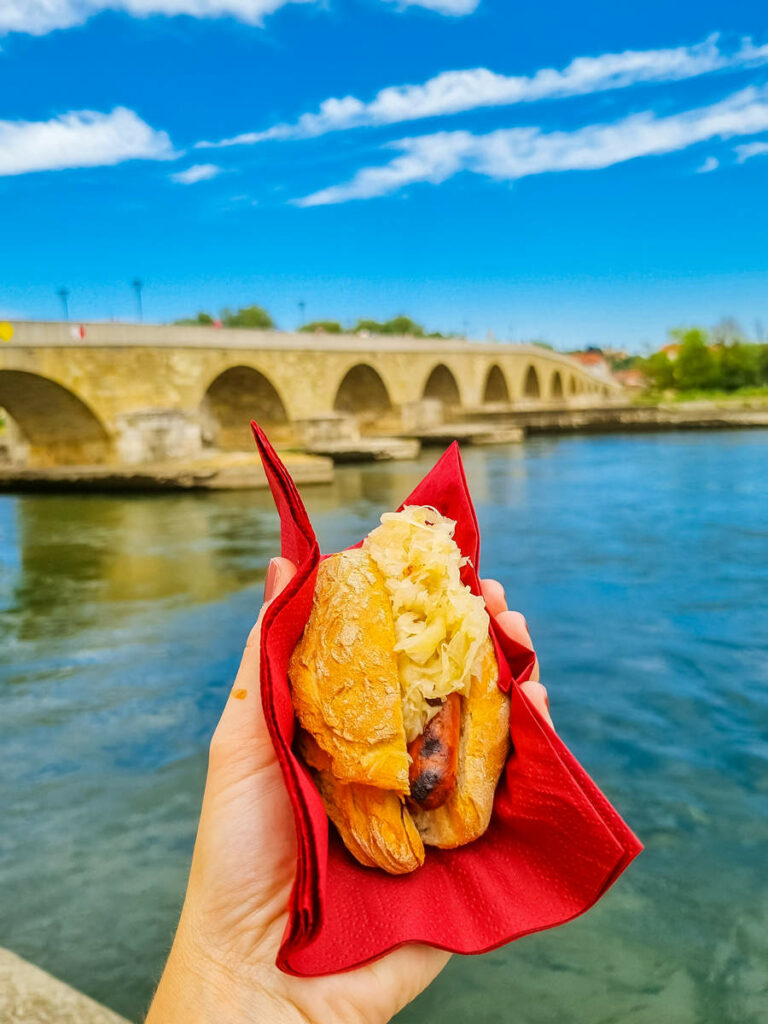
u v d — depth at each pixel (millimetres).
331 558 1330
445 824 1185
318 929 952
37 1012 2877
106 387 32750
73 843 5770
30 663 10398
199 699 8805
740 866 5238
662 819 5863
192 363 36562
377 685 1163
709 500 22297
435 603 1234
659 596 12281
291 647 1200
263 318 110375
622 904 4883
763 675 8805
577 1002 4090
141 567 16516
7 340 28672
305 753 1202
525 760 1166
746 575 13422
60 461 35688
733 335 97188
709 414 54875
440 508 1503
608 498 23344
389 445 39812
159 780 6801
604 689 8539
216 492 28844
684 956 4398
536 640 10281
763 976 4211
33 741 7758
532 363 82625
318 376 46062
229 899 1172
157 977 4277
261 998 1084
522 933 1077
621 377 163125
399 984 1142
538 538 17531
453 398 65375
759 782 6387
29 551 18703
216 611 12852
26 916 4871
